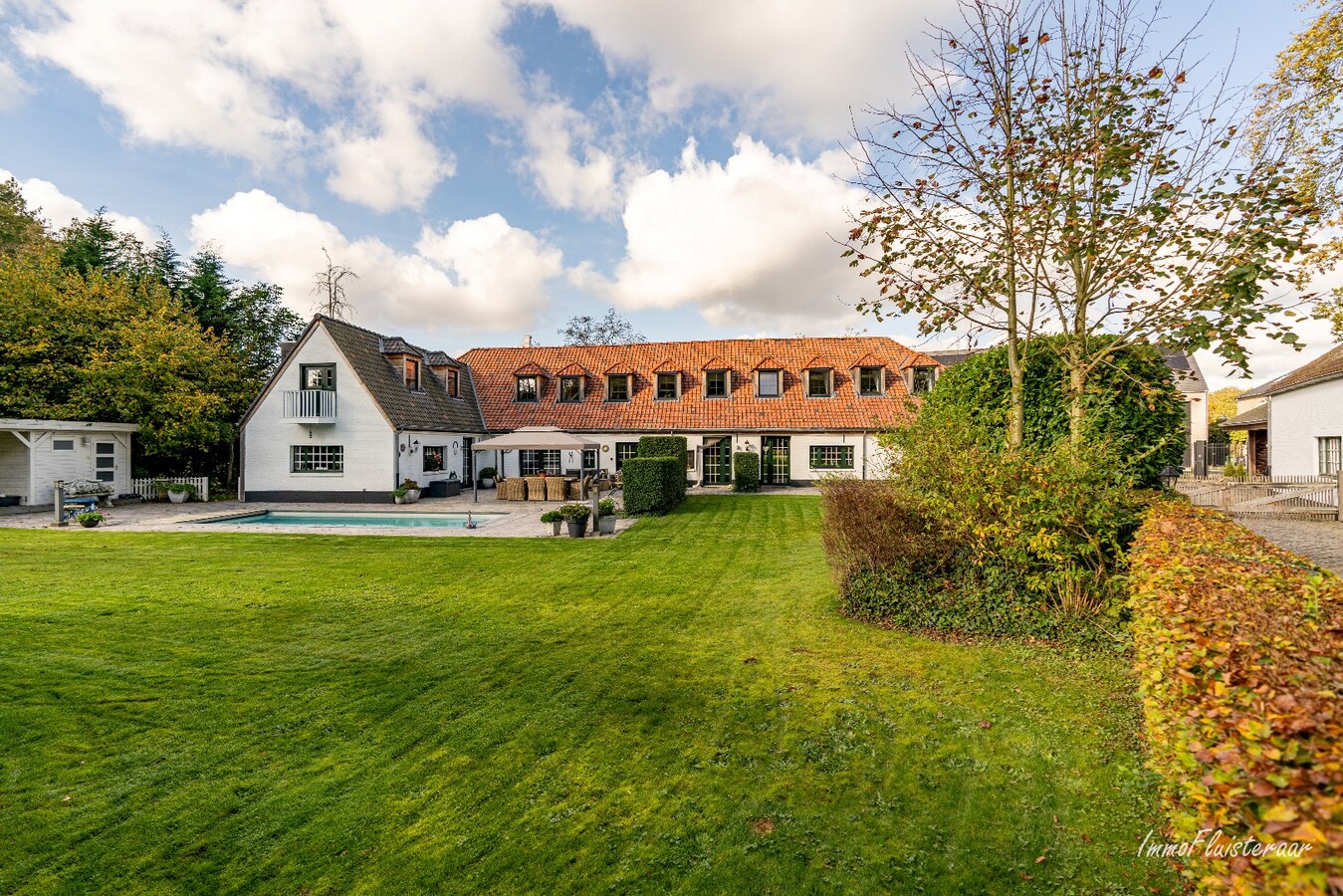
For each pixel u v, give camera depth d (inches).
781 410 1035.3
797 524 602.9
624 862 124.0
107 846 131.7
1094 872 114.5
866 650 238.1
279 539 524.7
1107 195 240.8
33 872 124.3
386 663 234.5
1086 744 161.6
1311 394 730.2
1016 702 188.9
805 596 321.1
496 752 168.1
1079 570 235.6
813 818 135.7
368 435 863.1
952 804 138.6
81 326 877.8
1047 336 308.3
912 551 263.9
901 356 1079.0
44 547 483.5
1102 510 231.9
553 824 136.6
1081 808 134.3
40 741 175.0
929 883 114.9
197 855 129.0
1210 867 73.5
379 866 124.8
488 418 1110.4
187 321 1007.0
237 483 1074.7
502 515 733.3
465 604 318.0
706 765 159.0
